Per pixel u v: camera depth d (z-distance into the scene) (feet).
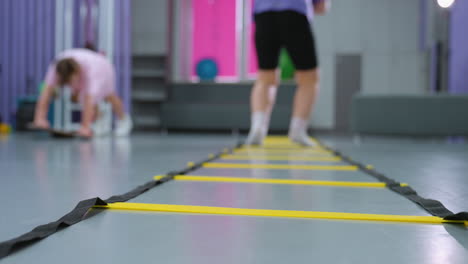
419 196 3.52
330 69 24.59
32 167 5.69
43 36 20.31
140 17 25.07
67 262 1.86
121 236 2.27
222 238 2.26
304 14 9.72
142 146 10.84
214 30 25.12
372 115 16.53
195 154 8.37
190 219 2.68
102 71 13.92
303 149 10.11
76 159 6.95
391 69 24.17
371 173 5.12
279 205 3.21
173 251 2.03
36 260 1.87
